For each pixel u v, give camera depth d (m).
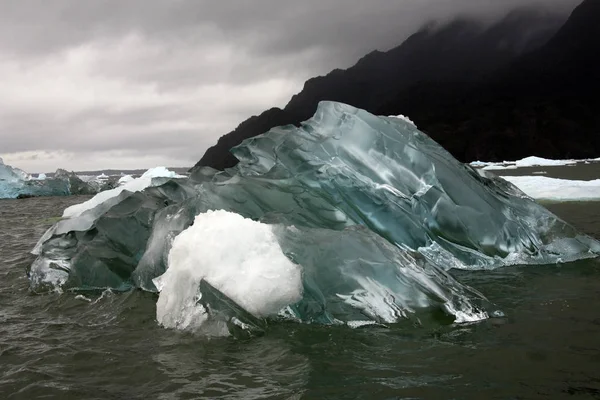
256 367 3.36
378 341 3.74
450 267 6.01
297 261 4.71
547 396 2.71
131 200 7.27
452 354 3.38
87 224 8.30
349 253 4.71
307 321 4.32
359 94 156.62
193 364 3.49
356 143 6.62
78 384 3.26
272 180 6.41
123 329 4.44
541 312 4.19
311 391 2.92
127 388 3.15
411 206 6.24
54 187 34.09
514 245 6.18
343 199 6.33
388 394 2.82
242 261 4.49
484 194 6.52
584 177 22.56
